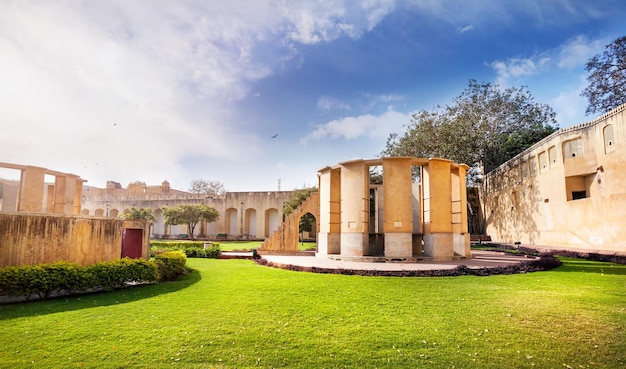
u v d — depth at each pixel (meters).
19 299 8.50
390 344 5.62
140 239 13.05
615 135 18.94
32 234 9.49
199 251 20.61
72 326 6.41
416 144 32.53
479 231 39.16
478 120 32.50
